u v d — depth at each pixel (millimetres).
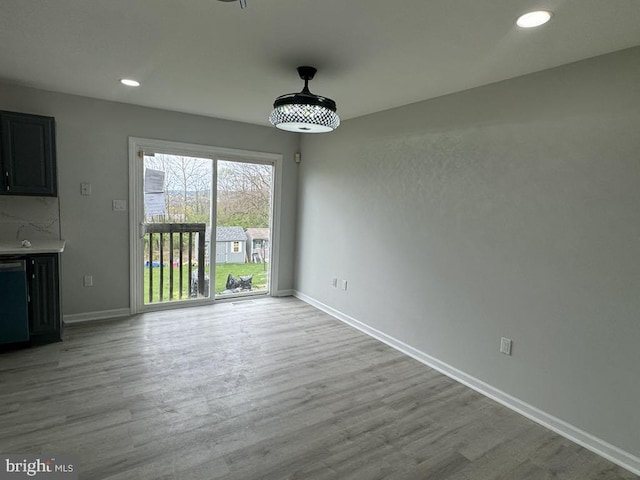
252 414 2395
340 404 2572
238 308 4590
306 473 1911
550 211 2389
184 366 2998
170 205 4324
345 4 1721
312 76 2607
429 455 2096
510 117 2598
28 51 2432
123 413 2332
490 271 2754
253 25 1977
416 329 3379
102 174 3807
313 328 4027
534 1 1620
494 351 2742
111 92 3430
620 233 2084
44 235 3617
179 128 4152
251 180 4852
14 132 3158
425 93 3045
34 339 3252
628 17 1720
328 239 4531
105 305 3996
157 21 1971
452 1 1654
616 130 2082
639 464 2035
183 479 1823
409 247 3432
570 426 2320
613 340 2127
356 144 4039
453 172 3010
